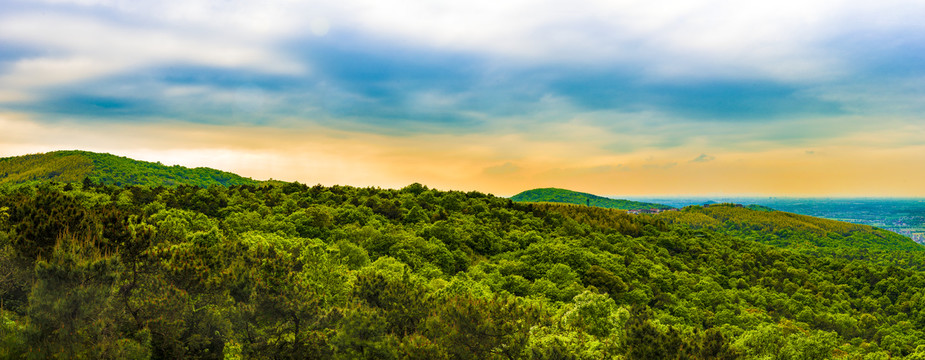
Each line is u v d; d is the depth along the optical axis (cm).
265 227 8031
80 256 2194
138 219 3753
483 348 2670
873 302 11975
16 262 2305
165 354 2262
